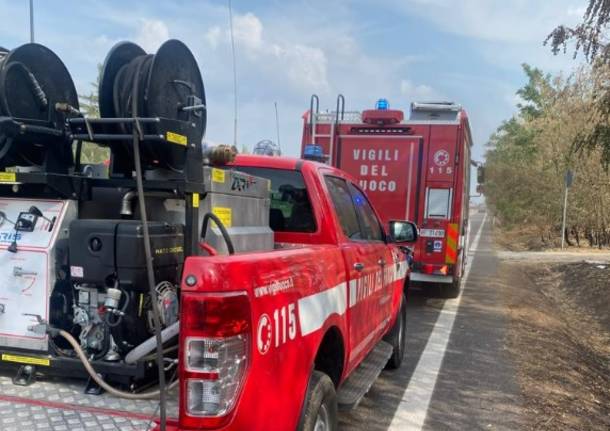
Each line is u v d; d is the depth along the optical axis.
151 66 2.60
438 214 9.19
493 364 6.18
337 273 3.37
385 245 5.05
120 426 2.17
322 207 3.74
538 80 30.59
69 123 2.71
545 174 25.19
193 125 2.70
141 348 2.39
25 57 2.59
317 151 5.30
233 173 3.04
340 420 4.44
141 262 2.42
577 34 8.52
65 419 2.21
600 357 7.52
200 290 2.04
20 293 2.56
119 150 2.83
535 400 5.09
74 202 2.68
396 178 9.32
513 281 13.46
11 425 2.17
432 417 4.59
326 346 3.42
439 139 9.13
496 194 36.22
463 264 11.40
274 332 2.36
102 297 2.56
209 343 2.04
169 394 2.42
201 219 2.79
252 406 2.17
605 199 21.11
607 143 9.95
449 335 7.48
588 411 4.97
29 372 2.54
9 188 2.73
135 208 2.82
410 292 10.91
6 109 2.48
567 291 12.96
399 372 5.78
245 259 2.25
